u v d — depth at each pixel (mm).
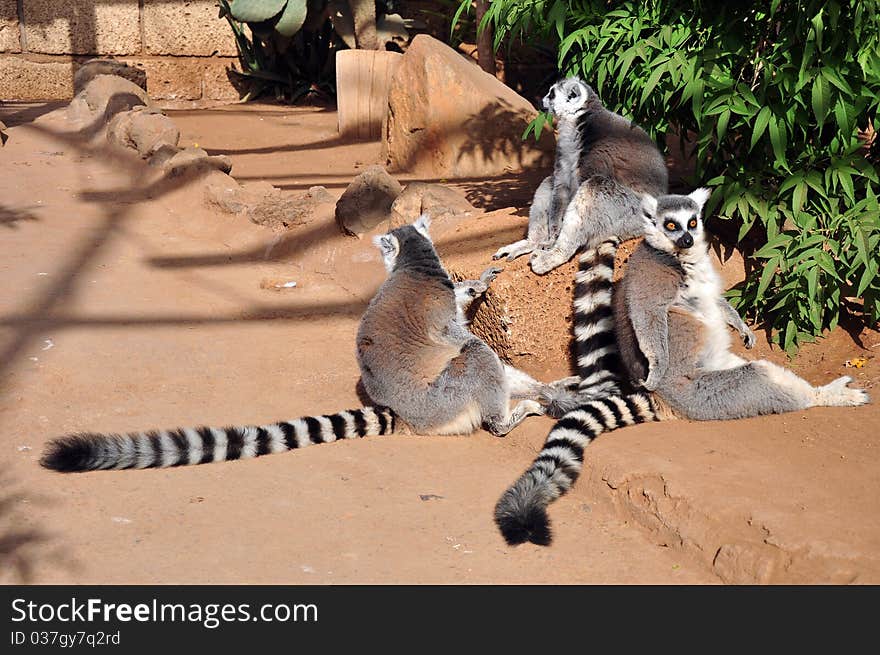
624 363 3334
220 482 3139
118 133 5234
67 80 6887
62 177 4953
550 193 3637
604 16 3549
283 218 4312
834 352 3480
